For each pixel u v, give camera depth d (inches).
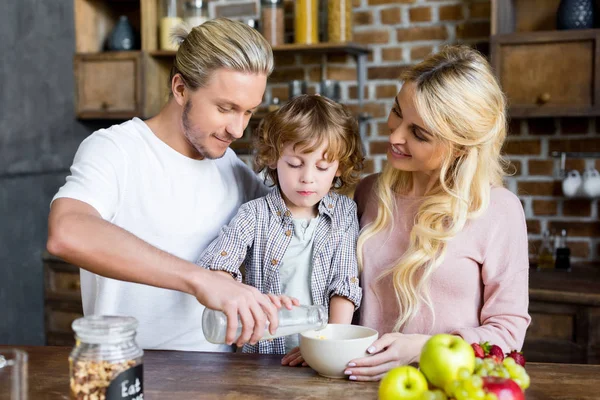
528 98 100.2
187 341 63.6
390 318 61.3
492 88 58.9
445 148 58.6
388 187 63.7
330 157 61.7
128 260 46.6
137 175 60.5
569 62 97.7
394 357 49.8
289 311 49.2
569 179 106.1
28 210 116.2
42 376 50.4
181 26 61.9
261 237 63.6
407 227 62.4
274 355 56.4
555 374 51.0
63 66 123.2
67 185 55.7
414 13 115.7
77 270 117.2
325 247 62.9
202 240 63.6
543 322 93.5
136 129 62.4
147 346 62.9
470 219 59.3
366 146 119.7
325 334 53.7
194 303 63.6
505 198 60.4
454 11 113.5
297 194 62.1
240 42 56.4
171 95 62.3
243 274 67.6
